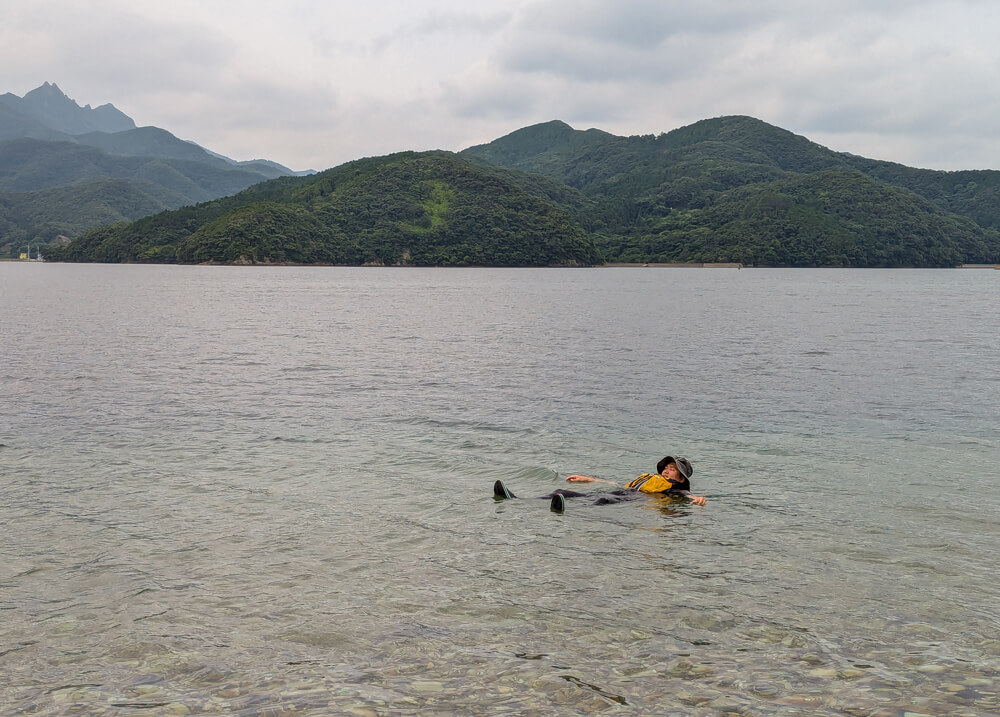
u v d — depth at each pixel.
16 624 6.71
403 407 18.25
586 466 13.11
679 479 11.34
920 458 13.60
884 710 5.26
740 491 11.52
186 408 17.91
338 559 8.41
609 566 8.27
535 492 11.51
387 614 6.95
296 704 5.32
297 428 15.80
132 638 6.44
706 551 8.78
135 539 9.02
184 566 8.16
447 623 6.77
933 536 9.32
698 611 7.04
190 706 5.30
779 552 8.74
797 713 5.22
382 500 10.87
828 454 13.91
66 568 8.07
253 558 8.41
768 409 18.34
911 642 6.43
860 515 10.22
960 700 5.41
